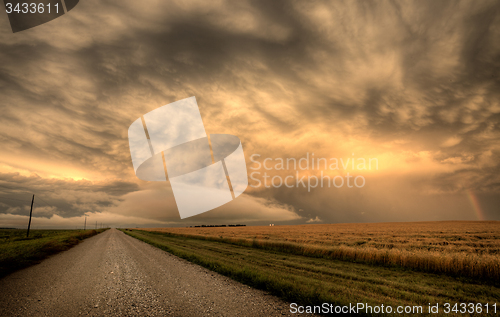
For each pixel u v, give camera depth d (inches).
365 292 286.4
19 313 216.1
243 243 1050.1
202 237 1517.0
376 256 571.8
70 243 1053.8
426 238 1280.8
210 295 273.4
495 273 403.9
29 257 562.9
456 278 419.5
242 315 215.6
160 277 368.2
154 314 216.5
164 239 1437.0
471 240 1179.9
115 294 277.1
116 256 631.8
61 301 251.0
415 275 442.6
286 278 336.5
